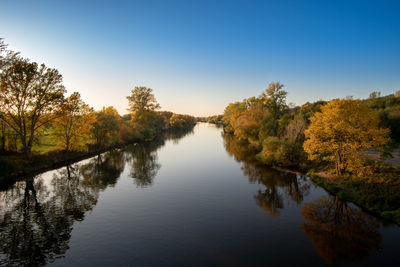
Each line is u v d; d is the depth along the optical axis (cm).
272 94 5116
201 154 5097
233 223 1777
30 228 1720
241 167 3728
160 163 4147
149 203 2208
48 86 3519
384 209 1847
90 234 1620
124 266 1256
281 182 2853
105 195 2450
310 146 2728
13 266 1267
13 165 3072
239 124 6438
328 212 1952
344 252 1373
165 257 1338
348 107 2489
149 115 9138
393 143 3731
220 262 1284
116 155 5062
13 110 3297
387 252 1358
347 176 2567
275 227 1706
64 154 4306
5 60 2867
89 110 4553
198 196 2398
